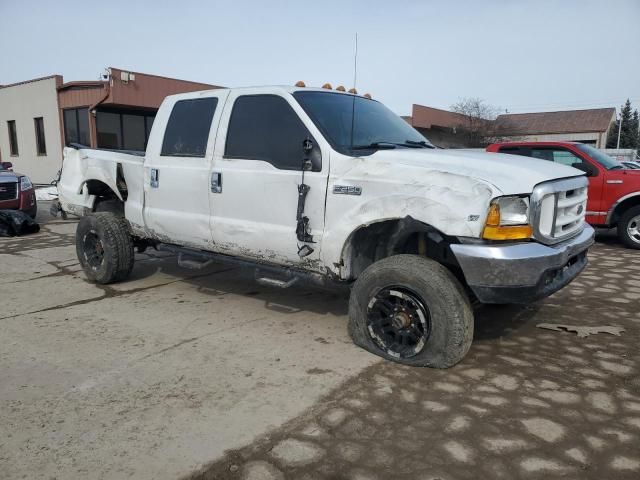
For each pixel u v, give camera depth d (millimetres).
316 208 4051
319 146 4066
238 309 5199
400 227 3752
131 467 2635
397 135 4676
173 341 4324
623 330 4520
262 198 4379
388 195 3691
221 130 4715
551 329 4562
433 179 3547
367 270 3920
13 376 3676
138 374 3695
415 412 3152
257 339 4363
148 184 5391
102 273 6000
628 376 3639
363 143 4254
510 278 3391
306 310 5160
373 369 3750
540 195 3486
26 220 9883
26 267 7145
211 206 4773
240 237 4578
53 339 4387
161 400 3316
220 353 4066
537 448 2775
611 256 7895
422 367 3758
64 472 2600
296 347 4180
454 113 33719
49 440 2877
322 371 3723
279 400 3307
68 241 9250
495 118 38812
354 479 2537
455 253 3459
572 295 5621
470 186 3424
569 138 54656
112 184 5922
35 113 22703
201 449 2785
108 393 3414
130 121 21266
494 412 3148
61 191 7000
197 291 5871
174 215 5133
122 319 4902
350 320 4078
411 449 2775
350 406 3227
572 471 2582
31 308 5258
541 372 3705
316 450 2773
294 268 4422
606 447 2779
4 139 25062
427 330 3670
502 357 3967
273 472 2596
